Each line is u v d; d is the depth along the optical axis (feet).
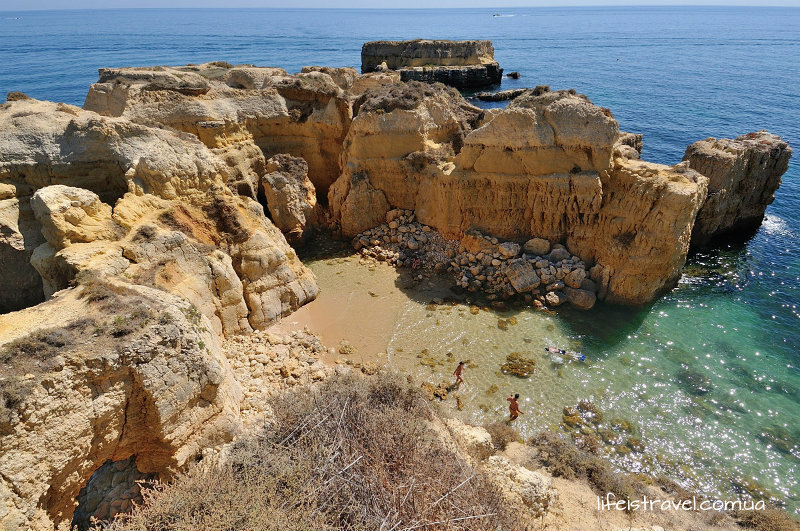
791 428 60.80
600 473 52.39
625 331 78.02
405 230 101.24
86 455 36.88
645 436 59.52
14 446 32.17
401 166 101.35
